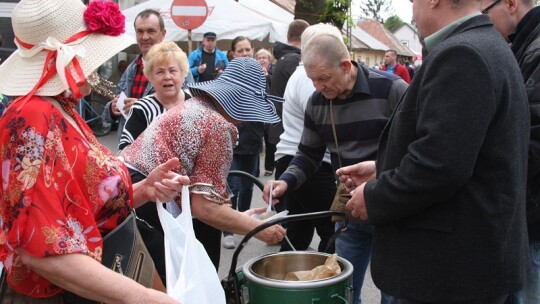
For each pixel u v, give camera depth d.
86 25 1.75
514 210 1.88
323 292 2.06
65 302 1.72
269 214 2.84
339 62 2.91
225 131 2.51
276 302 2.07
